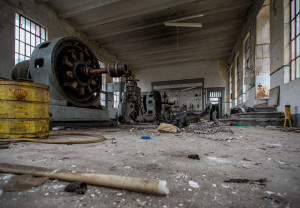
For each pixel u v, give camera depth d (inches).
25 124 108.9
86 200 34.5
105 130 206.7
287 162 61.4
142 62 807.7
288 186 40.5
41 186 40.7
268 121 267.0
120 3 413.4
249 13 429.7
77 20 482.0
